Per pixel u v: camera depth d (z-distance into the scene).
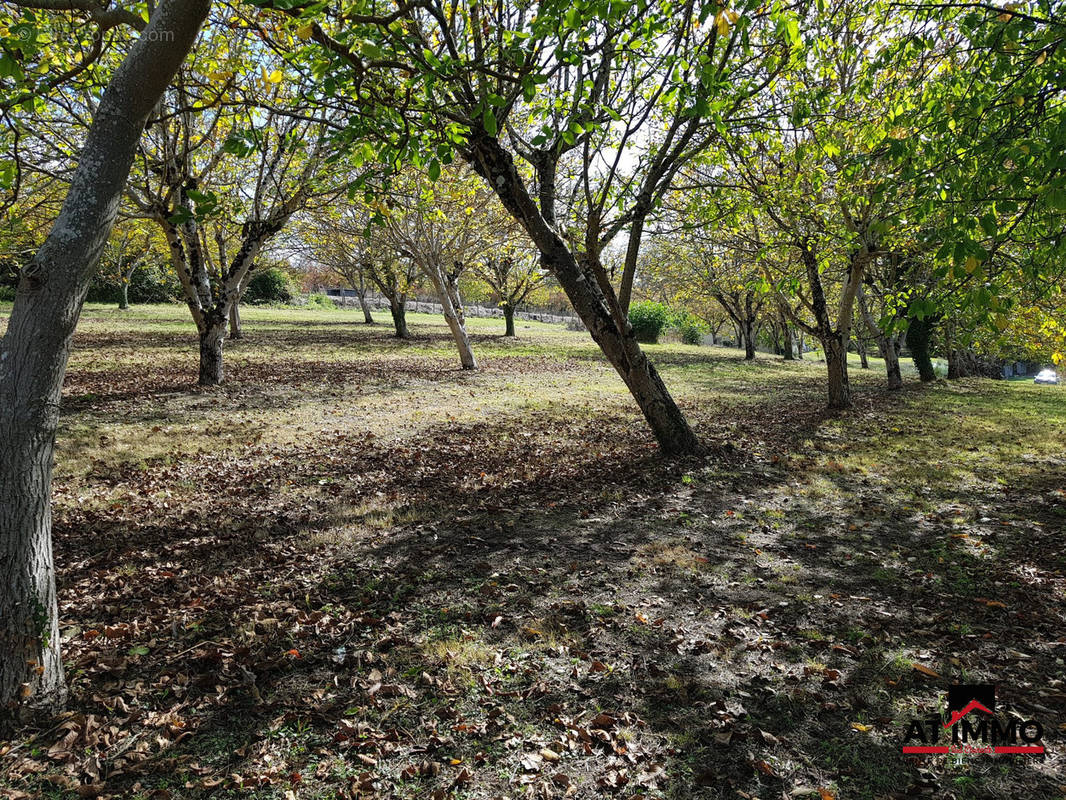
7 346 3.01
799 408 14.41
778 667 3.75
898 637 4.09
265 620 4.30
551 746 3.10
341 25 4.51
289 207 13.17
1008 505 6.88
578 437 10.50
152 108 3.08
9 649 3.12
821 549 5.65
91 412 10.98
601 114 7.41
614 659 3.85
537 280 32.44
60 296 2.99
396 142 5.07
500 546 5.67
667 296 34.59
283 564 5.28
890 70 7.69
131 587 4.80
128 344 21.31
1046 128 4.07
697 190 10.95
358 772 2.94
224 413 11.57
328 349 24.08
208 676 3.64
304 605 4.54
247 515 6.48
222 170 14.30
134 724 3.25
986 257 3.74
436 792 2.80
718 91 6.31
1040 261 4.45
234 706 3.42
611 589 4.79
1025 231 4.40
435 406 13.21
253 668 3.76
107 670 3.67
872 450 9.76
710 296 30.12
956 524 6.29
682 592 4.77
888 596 4.71
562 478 7.97
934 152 4.79
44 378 3.05
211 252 24.89
